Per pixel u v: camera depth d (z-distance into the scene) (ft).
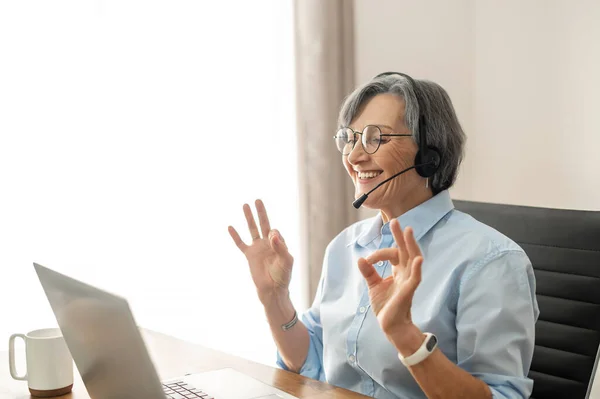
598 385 5.18
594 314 5.55
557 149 8.73
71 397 4.55
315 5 9.20
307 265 9.45
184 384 4.63
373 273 4.13
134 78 8.40
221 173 8.95
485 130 9.52
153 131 8.54
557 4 8.59
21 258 7.90
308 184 9.39
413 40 9.72
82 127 8.16
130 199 8.45
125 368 3.71
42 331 4.80
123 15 8.30
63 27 8.01
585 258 5.62
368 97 5.24
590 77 8.31
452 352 4.85
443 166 5.18
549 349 5.72
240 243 5.35
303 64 9.26
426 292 4.93
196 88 8.75
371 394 5.12
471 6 9.52
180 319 8.81
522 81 9.04
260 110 9.14
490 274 4.69
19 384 4.83
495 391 4.34
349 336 5.11
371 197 5.19
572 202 8.60
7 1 7.74
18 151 7.86
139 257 8.54
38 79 7.92
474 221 5.14
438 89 5.17
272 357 9.32
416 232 5.11
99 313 3.67
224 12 8.85
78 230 8.18
